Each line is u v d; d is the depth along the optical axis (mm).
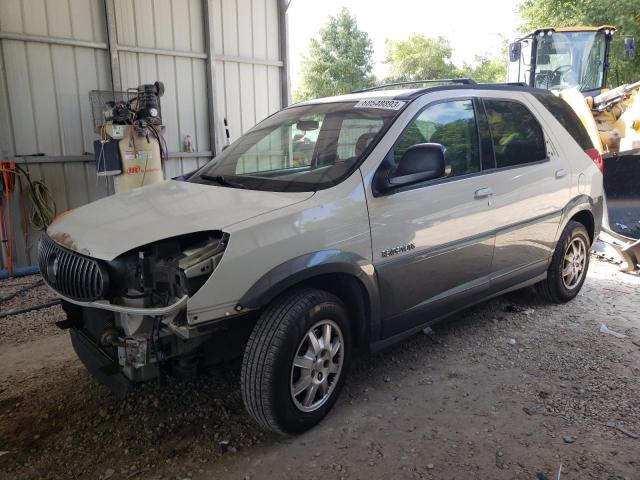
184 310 2607
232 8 8477
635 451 2848
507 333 4379
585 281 5727
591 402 3334
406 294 3457
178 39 7957
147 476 2740
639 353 3998
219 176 3748
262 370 2779
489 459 2811
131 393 3502
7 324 4832
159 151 6996
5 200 6488
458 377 3678
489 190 3881
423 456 2848
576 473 2689
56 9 6781
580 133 5027
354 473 2727
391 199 3281
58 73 6895
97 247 2785
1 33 6359
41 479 2729
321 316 2984
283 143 3881
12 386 3664
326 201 3033
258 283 2711
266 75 9094
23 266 6824
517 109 4371
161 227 2809
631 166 6277
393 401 3391
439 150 3184
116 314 2930
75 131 7117
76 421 3238
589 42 9195
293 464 2807
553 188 4484
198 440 3029
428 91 3740
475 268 3904
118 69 7316
